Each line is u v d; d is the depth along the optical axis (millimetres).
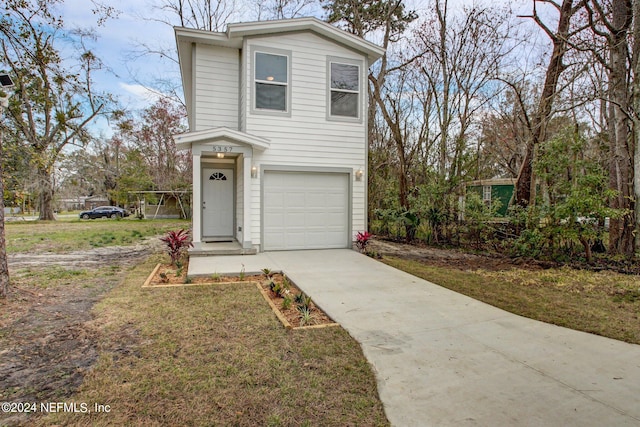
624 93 8547
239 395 2453
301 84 8570
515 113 14297
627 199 8414
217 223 9766
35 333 3477
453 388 2605
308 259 7551
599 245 8742
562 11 9172
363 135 9055
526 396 2508
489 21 10789
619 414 2301
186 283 5535
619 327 3912
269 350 3162
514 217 8430
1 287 4410
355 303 4652
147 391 2477
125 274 6113
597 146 11008
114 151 29234
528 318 4191
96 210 26000
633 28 7844
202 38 8289
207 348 3176
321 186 8828
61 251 8836
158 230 14773
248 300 4621
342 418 2234
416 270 6887
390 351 3217
